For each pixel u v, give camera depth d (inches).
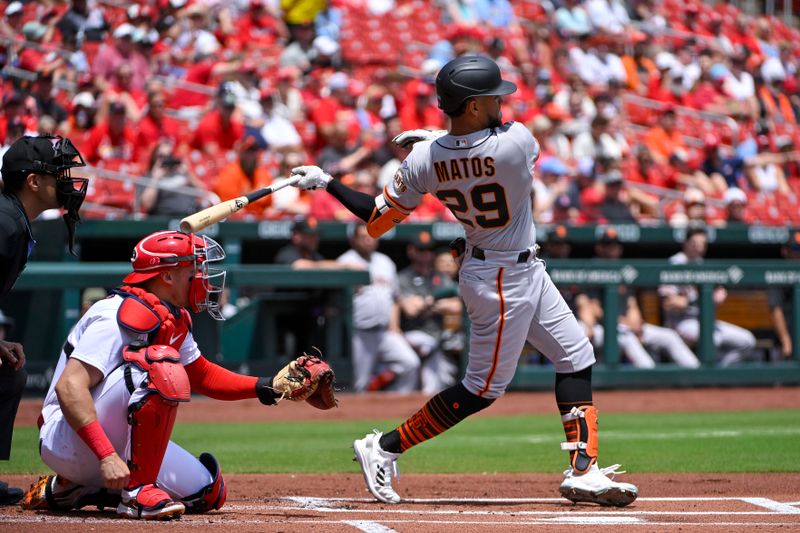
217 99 1911.9
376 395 1699.1
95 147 1800.0
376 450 699.4
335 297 1683.1
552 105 2278.5
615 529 552.7
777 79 3073.3
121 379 565.9
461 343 1775.3
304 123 2114.9
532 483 843.4
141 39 2064.5
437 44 2738.7
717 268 1796.3
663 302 1796.3
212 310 613.3
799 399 1696.6
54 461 588.7
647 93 2802.7
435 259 1800.0
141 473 573.9
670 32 3090.6
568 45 2733.8
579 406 692.7
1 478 840.3
